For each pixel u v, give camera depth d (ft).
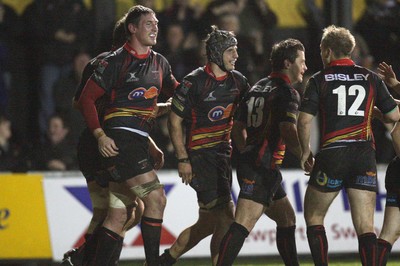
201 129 76.43
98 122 72.33
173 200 109.70
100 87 72.18
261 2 138.82
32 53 132.67
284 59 75.97
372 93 73.05
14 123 132.16
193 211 110.22
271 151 75.20
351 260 112.78
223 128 76.95
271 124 75.15
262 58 132.57
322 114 73.15
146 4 133.28
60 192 107.65
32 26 132.16
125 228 76.64
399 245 114.32
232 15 133.90
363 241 71.97
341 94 72.38
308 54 140.97
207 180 77.10
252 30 139.03
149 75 73.20
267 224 111.24
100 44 129.29
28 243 105.19
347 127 72.49
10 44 132.67
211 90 75.25
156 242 73.00
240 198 75.10
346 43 73.36
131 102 72.90
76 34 133.18
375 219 114.01
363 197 72.64
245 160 75.61
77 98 76.95
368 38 143.33
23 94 132.87
